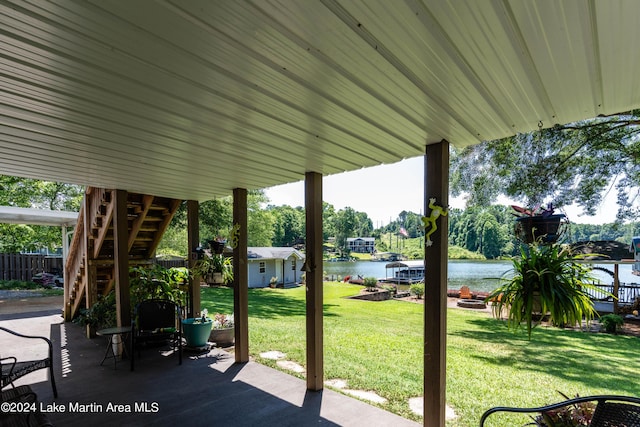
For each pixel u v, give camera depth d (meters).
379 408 2.97
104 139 2.29
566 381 3.99
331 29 1.16
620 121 5.89
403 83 1.54
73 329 5.80
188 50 1.29
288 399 3.12
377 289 13.73
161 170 3.23
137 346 4.41
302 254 18.94
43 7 1.04
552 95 1.68
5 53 1.29
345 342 5.61
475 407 3.18
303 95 1.67
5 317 6.79
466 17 1.10
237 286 4.16
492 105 1.78
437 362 2.28
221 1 1.01
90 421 2.72
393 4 1.04
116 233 4.32
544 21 1.13
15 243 12.05
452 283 15.38
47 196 13.31
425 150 2.46
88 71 1.44
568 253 1.97
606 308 9.24
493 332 6.88
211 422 2.71
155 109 1.82
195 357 4.34
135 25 1.14
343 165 3.07
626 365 4.71
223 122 2.01
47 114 1.87
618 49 1.29
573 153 6.31
